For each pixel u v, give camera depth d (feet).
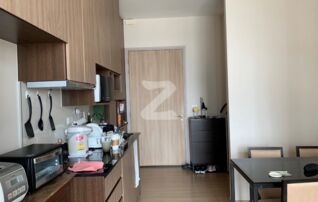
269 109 11.87
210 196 12.90
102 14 10.61
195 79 18.17
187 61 18.17
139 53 18.37
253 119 11.91
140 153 18.31
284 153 11.85
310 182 6.25
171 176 16.29
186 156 18.30
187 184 14.75
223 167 17.08
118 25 14.78
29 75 6.83
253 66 11.86
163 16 17.78
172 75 18.31
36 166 4.85
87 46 8.41
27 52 6.83
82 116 11.62
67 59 6.84
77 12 7.58
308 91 11.76
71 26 7.06
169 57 18.31
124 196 9.29
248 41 11.85
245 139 11.94
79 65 7.63
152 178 16.01
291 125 11.83
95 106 13.24
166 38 18.24
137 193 12.41
